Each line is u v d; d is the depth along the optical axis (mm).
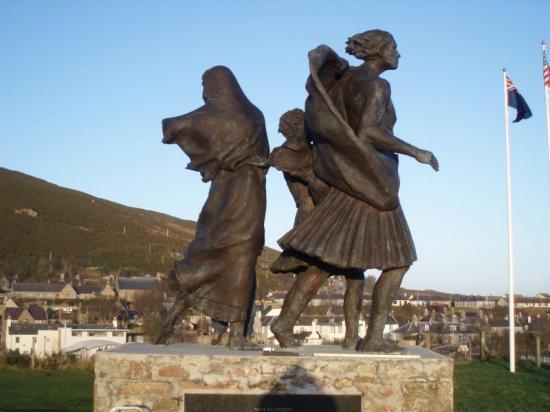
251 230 7891
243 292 7852
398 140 7367
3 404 27047
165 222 149250
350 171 7500
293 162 8102
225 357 7133
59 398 28859
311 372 7105
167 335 8047
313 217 7672
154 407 7113
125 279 93938
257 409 7074
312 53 7504
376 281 7738
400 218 7664
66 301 86500
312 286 7961
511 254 25734
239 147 7996
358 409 7070
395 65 7742
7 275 101188
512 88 26031
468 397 20688
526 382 23000
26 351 45812
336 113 7359
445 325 46625
